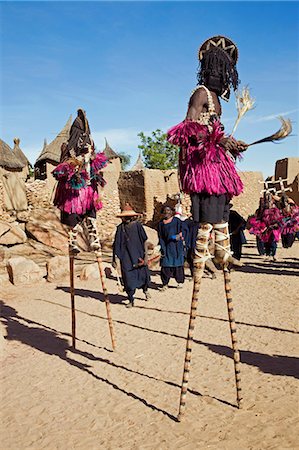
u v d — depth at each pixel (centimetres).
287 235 1688
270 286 1165
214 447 403
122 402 522
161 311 964
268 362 617
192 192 447
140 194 2797
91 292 1209
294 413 455
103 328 855
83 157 670
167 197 2838
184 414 463
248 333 766
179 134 439
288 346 682
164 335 785
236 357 475
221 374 585
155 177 2841
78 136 677
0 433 470
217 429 437
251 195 3247
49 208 2422
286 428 426
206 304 1007
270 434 418
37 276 1373
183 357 666
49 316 977
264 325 807
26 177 4119
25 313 1013
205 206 443
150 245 1667
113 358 682
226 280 466
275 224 1636
